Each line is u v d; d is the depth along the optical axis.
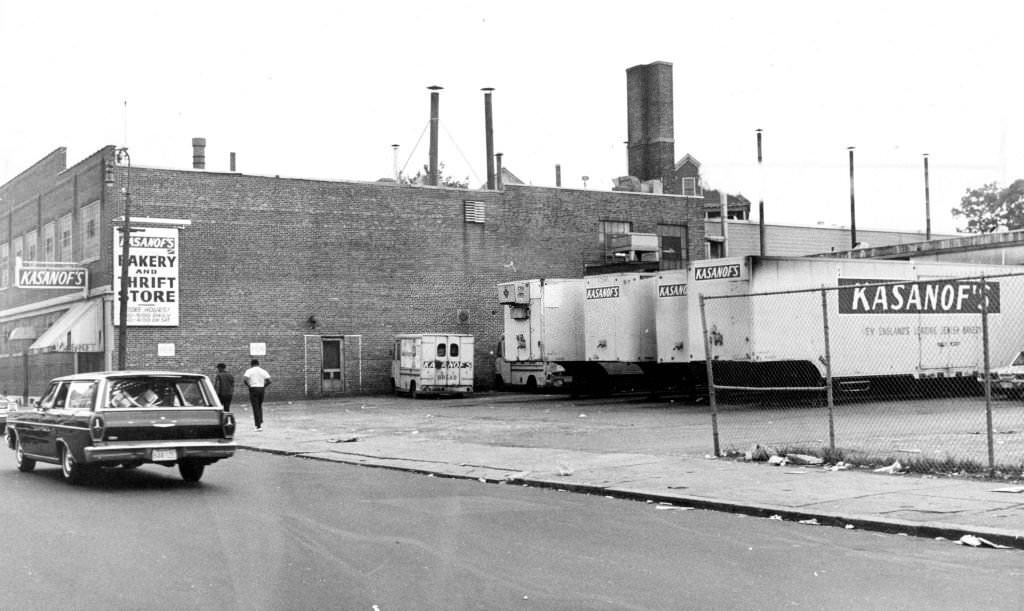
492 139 48.00
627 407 28.86
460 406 32.38
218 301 36.97
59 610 6.71
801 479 12.70
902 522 9.55
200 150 43.34
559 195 44.28
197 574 7.79
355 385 39.47
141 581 7.56
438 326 41.31
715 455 15.33
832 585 7.31
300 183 38.75
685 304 27.72
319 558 8.40
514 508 11.45
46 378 40.97
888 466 13.34
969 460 13.13
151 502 12.16
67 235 40.06
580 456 16.28
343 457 17.98
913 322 27.83
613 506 11.60
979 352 29.05
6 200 47.62
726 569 7.91
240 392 37.09
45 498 12.62
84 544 9.16
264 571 7.89
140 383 14.31
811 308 26.22
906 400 28.61
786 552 8.62
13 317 46.12
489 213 42.69
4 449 20.78
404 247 40.78
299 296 38.53
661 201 46.91
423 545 9.01
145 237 35.72
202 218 36.84
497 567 8.01
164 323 35.91
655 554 8.56
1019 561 8.15
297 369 38.31
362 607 6.72
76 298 38.34
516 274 43.09
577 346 33.41
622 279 30.39
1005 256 36.94
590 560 8.29
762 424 21.42
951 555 8.41
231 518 10.72
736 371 28.55
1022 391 27.16
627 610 6.61
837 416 23.16
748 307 25.52
